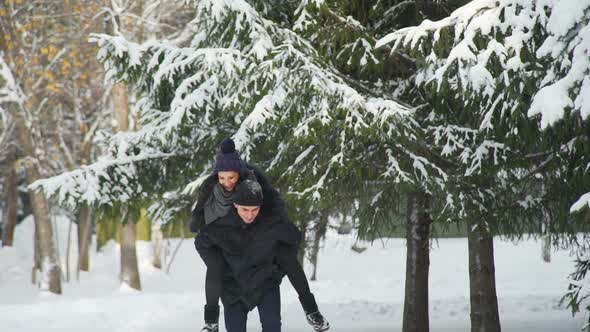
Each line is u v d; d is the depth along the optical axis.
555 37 8.40
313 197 12.77
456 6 14.34
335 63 13.88
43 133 36.94
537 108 8.16
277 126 11.95
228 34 12.93
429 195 15.32
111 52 13.71
